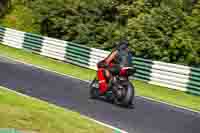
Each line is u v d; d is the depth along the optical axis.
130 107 25.95
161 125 22.44
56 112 18.67
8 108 16.94
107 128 18.91
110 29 52.47
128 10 53.78
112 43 51.09
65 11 56.28
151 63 37.28
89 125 17.95
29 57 46.44
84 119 19.53
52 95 26.70
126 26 51.66
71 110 23.12
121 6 54.09
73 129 16.47
